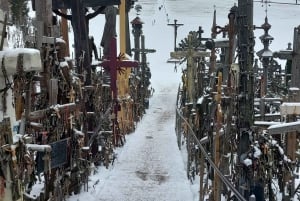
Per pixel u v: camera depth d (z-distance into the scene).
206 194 7.45
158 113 21.12
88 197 7.48
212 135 7.93
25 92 4.66
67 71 6.28
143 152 11.79
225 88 7.90
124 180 8.88
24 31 9.37
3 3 4.19
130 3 18.55
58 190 6.31
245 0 6.45
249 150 6.29
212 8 62.03
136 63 11.68
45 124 5.68
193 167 9.16
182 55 13.06
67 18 8.66
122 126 13.42
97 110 9.22
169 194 8.05
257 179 6.17
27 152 4.48
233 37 7.69
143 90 20.84
